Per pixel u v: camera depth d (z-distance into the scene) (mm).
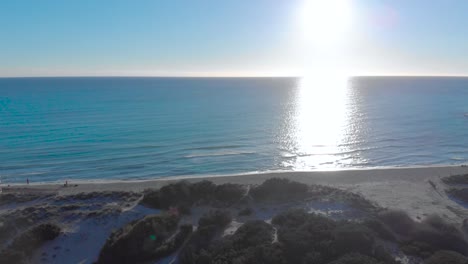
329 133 58594
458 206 27875
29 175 37562
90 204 26719
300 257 18031
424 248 19484
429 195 30203
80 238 21812
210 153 46250
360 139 54344
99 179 36531
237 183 32594
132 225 22125
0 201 27859
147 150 47375
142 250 19500
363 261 16938
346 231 19594
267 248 18688
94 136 55375
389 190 31297
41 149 47469
